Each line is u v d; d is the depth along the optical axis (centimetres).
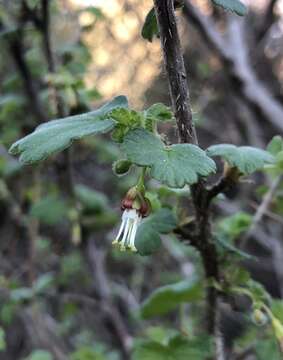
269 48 642
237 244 256
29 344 516
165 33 141
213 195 166
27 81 346
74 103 280
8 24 331
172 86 143
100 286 384
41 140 136
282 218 271
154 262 500
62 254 468
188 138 144
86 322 512
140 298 532
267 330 236
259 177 423
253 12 525
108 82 591
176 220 175
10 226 470
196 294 220
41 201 342
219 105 581
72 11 394
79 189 353
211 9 489
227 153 155
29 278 400
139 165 129
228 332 425
